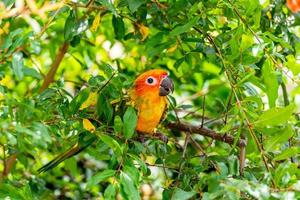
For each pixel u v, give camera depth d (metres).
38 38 5.25
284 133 5.08
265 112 5.02
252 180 5.29
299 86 5.57
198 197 5.69
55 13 5.54
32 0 4.91
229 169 5.41
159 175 7.65
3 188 5.50
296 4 5.42
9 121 4.87
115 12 5.69
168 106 6.34
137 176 5.02
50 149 7.49
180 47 6.77
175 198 4.96
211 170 6.59
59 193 8.38
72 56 8.02
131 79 6.24
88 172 8.53
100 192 8.18
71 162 6.93
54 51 8.33
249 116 5.26
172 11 6.00
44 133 4.82
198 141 8.03
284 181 4.73
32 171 7.71
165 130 7.14
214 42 5.93
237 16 5.66
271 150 5.21
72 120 5.53
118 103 5.79
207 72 8.21
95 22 6.24
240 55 5.35
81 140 5.70
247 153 5.77
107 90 5.55
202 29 6.00
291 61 5.48
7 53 5.04
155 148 6.16
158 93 6.10
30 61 8.21
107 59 8.44
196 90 8.76
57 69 8.25
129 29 7.93
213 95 8.58
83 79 8.07
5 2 5.14
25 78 8.31
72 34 6.22
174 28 6.10
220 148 6.84
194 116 8.05
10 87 8.29
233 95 5.71
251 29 5.59
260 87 5.31
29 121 5.12
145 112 6.05
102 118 5.69
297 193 4.65
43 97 5.59
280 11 6.53
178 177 5.88
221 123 7.27
